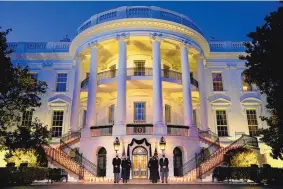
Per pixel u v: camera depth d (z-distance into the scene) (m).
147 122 22.61
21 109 17.03
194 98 26.17
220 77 27.31
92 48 22.30
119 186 12.37
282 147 15.12
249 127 25.78
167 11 22.31
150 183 14.21
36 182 14.99
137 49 23.98
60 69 27.31
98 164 19.02
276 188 11.11
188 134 19.77
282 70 12.70
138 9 21.94
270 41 13.31
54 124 25.84
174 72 23.36
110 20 21.47
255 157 17.25
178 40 22.05
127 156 17.92
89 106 20.86
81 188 11.30
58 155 18.03
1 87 14.90
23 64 27.20
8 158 16.09
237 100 26.33
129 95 23.38
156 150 16.83
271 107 14.39
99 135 19.28
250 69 14.43
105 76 23.48
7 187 11.69
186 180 16.27
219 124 25.75
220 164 17.64
